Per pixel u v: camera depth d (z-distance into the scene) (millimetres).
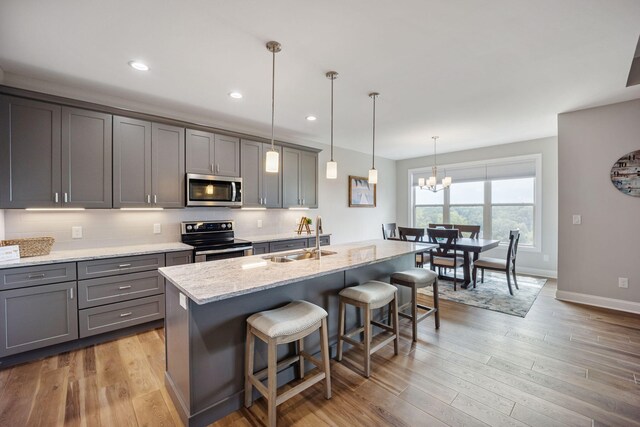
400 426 1672
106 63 2396
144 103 3320
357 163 6078
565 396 1924
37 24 1873
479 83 2830
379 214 6637
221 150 3746
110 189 2930
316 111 3619
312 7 1747
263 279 1789
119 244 3240
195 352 1658
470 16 1842
